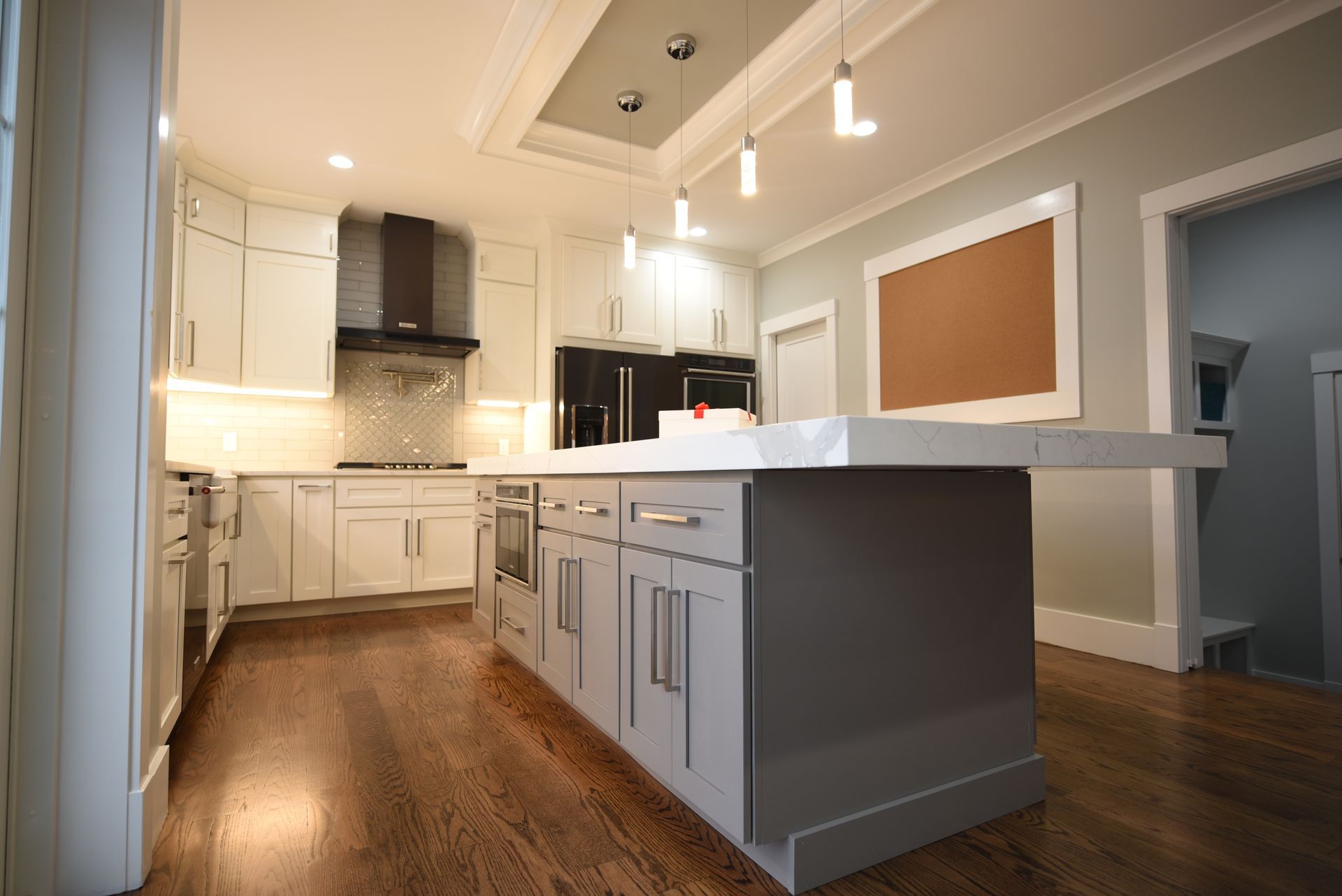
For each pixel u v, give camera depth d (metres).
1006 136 3.38
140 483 1.32
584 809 1.63
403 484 4.05
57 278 1.27
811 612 1.38
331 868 1.37
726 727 1.33
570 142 3.60
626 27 2.69
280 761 1.90
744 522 1.31
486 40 2.70
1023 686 1.73
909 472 1.55
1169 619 2.81
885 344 4.15
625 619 1.77
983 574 1.67
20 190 1.20
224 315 3.77
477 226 4.55
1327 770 1.83
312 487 3.82
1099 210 3.05
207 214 3.68
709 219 4.49
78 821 1.26
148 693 1.37
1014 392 3.40
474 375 4.57
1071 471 3.20
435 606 4.21
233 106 3.15
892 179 3.87
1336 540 3.75
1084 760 1.91
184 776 1.80
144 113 1.34
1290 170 2.43
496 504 2.95
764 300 5.25
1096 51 2.70
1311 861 1.40
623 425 4.52
